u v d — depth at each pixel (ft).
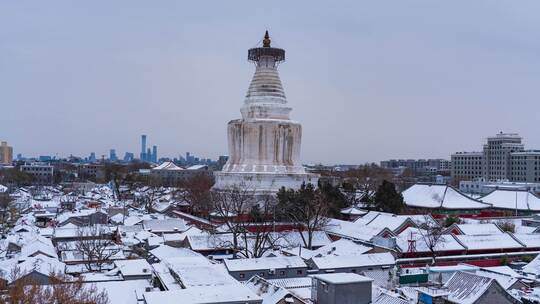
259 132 575.79
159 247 354.33
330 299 213.25
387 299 214.07
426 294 223.30
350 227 427.74
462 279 233.35
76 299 191.83
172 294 197.47
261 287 231.71
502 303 221.05
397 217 428.97
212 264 261.85
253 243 375.25
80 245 361.51
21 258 328.08
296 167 586.04
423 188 654.94
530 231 484.33
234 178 551.59
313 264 297.12
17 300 177.06
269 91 602.85
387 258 310.04
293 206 434.71
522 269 322.34
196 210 583.58
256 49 604.49
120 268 281.13
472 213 608.60
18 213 608.60
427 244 369.91
